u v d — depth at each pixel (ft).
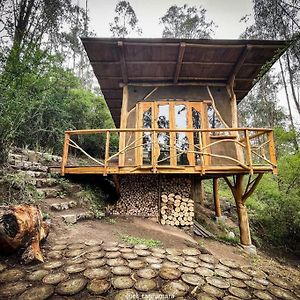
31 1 28.86
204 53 18.63
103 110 38.93
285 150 32.07
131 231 14.65
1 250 8.11
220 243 17.37
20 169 16.14
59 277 7.61
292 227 25.08
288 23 21.49
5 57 14.02
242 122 70.85
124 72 20.15
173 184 19.38
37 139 23.52
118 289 7.32
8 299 6.33
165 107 21.16
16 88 13.93
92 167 17.33
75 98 33.47
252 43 17.53
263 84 59.67
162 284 7.97
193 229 18.65
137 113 20.90
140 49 18.16
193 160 19.29
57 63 21.11
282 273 13.14
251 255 16.03
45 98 17.51
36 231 9.11
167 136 20.40
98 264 8.75
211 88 21.57
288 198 25.63
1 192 12.34
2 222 8.06
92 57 19.12
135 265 9.07
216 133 20.26
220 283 8.71
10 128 13.69
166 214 18.51
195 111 21.02
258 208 28.02
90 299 6.67
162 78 21.48
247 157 16.72
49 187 16.57
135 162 19.77
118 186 19.40
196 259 10.98
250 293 8.46
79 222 14.07
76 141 34.60
